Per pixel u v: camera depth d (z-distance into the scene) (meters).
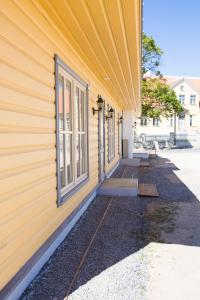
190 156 20.73
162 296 3.04
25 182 3.23
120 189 7.57
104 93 9.14
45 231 3.87
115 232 4.88
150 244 4.40
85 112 6.24
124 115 17.75
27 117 3.28
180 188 8.87
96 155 7.66
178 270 3.60
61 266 3.63
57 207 4.32
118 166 14.09
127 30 4.09
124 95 11.06
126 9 3.41
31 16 3.35
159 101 27.00
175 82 40.88
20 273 3.04
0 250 2.71
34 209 3.49
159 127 38.34
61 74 4.58
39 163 3.63
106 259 3.86
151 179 10.56
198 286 3.24
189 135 33.66
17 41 3.03
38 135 3.60
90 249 4.16
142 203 6.89
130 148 17.67
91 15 3.62
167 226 5.23
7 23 2.83
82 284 3.23
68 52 4.81
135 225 5.25
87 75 6.43
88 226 5.14
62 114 4.85
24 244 3.22
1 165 2.72
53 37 4.06
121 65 6.20
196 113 40.97
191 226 5.24
